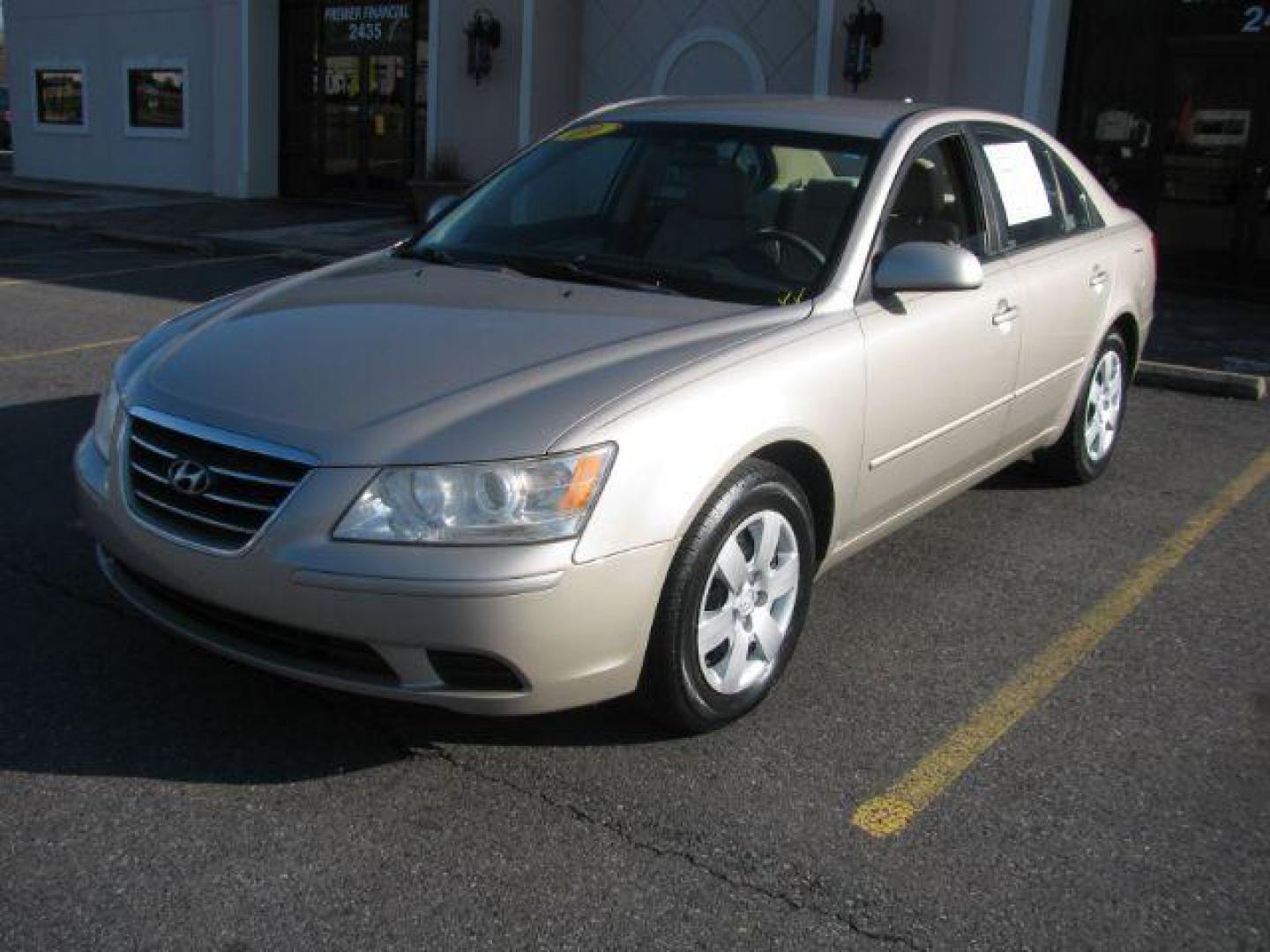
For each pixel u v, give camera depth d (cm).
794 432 355
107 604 426
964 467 475
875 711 377
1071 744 361
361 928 272
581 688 316
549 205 461
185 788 321
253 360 347
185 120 2077
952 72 1253
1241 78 1173
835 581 479
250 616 313
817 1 1329
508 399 318
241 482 315
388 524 299
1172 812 327
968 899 289
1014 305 476
